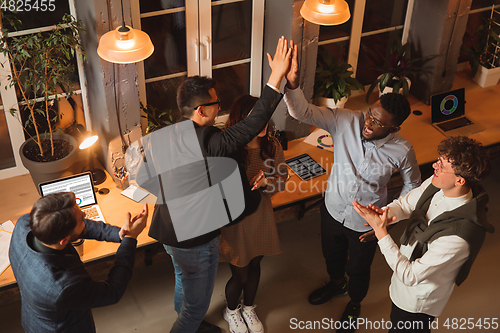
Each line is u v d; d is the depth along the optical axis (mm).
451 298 3457
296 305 3412
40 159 3074
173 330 2826
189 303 2695
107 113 2982
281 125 3777
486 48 4453
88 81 3168
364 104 4355
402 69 4121
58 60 3025
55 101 3258
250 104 2449
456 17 3959
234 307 3107
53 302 1973
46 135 3115
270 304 3408
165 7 3195
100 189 3277
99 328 3189
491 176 4559
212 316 3309
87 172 3078
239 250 2691
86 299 2025
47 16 2932
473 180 2082
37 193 3289
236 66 3678
